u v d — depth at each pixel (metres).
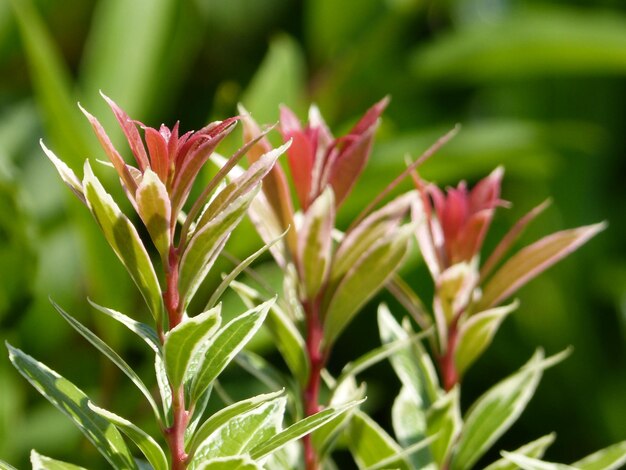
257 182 0.48
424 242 0.58
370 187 1.06
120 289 0.90
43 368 0.50
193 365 0.51
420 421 0.59
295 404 0.56
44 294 1.04
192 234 0.49
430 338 0.58
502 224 1.47
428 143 1.13
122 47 1.13
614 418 1.45
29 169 1.17
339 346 1.40
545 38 1.28
